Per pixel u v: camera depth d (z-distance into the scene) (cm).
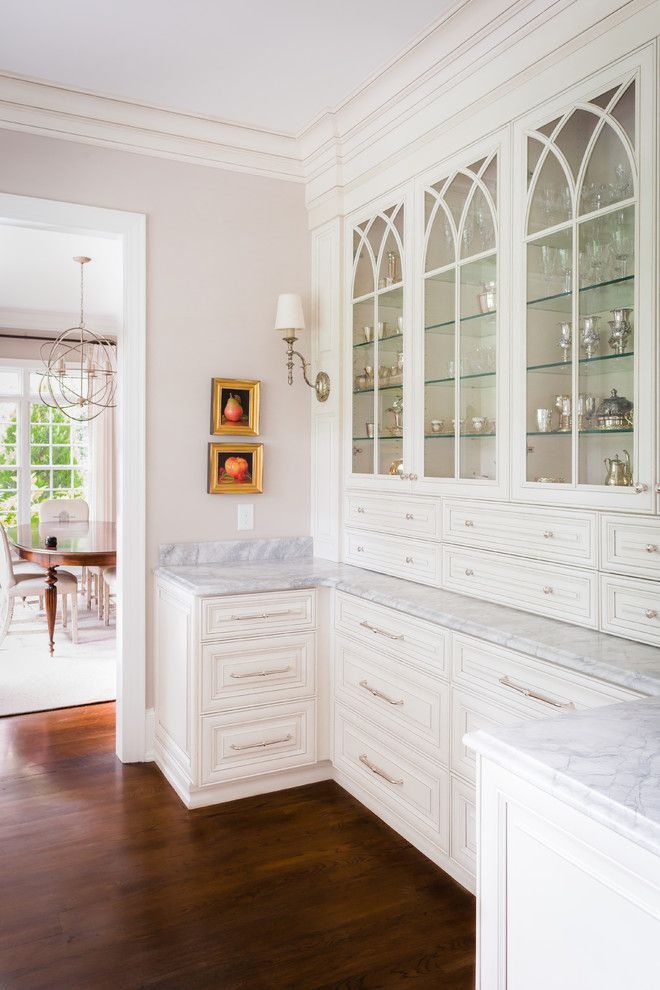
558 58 213
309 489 356
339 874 232
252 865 238
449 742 227
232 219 333
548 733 130
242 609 280
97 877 230
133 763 318
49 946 197
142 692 318
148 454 318
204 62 268
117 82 282
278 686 289
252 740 285
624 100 193
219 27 245
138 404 314
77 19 241
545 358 221
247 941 200
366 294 313
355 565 324
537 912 116
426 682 237
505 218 235
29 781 299
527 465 227
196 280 326
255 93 291
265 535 346
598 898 104
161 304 319
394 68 268
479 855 129
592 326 204
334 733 297
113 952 195
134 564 315
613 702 168
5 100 284
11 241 465
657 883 94
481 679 212
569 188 211
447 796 229
